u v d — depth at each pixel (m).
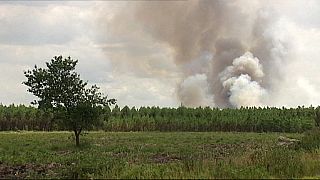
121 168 18.92
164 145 43.94
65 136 60.97
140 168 17.89
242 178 15.26
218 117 134.75
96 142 48.28
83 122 39.75
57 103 39.53
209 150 35.72
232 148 37.00
